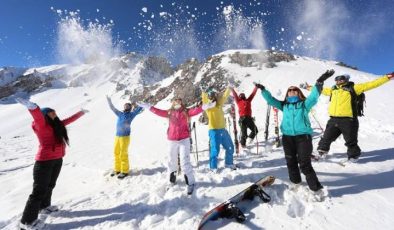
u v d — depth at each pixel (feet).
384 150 27.04
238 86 125.18
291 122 18.07
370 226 14.75
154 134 71.97
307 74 129.29
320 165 23.86
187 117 21.21
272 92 110.22
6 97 330.34
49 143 17.71
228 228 15.34
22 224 16.72
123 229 16.38
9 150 59.72
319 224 15.24
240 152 31.83
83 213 18.81
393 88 85.20
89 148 50.90
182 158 20.52
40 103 301.02
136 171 28.07
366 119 47.70
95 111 192.13
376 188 18.69
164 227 16.22
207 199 19.06
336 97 24.45
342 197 17.79
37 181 17.33
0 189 28.04
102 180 26.66
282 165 25.00
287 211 16.43
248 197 18.04
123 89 290.35
